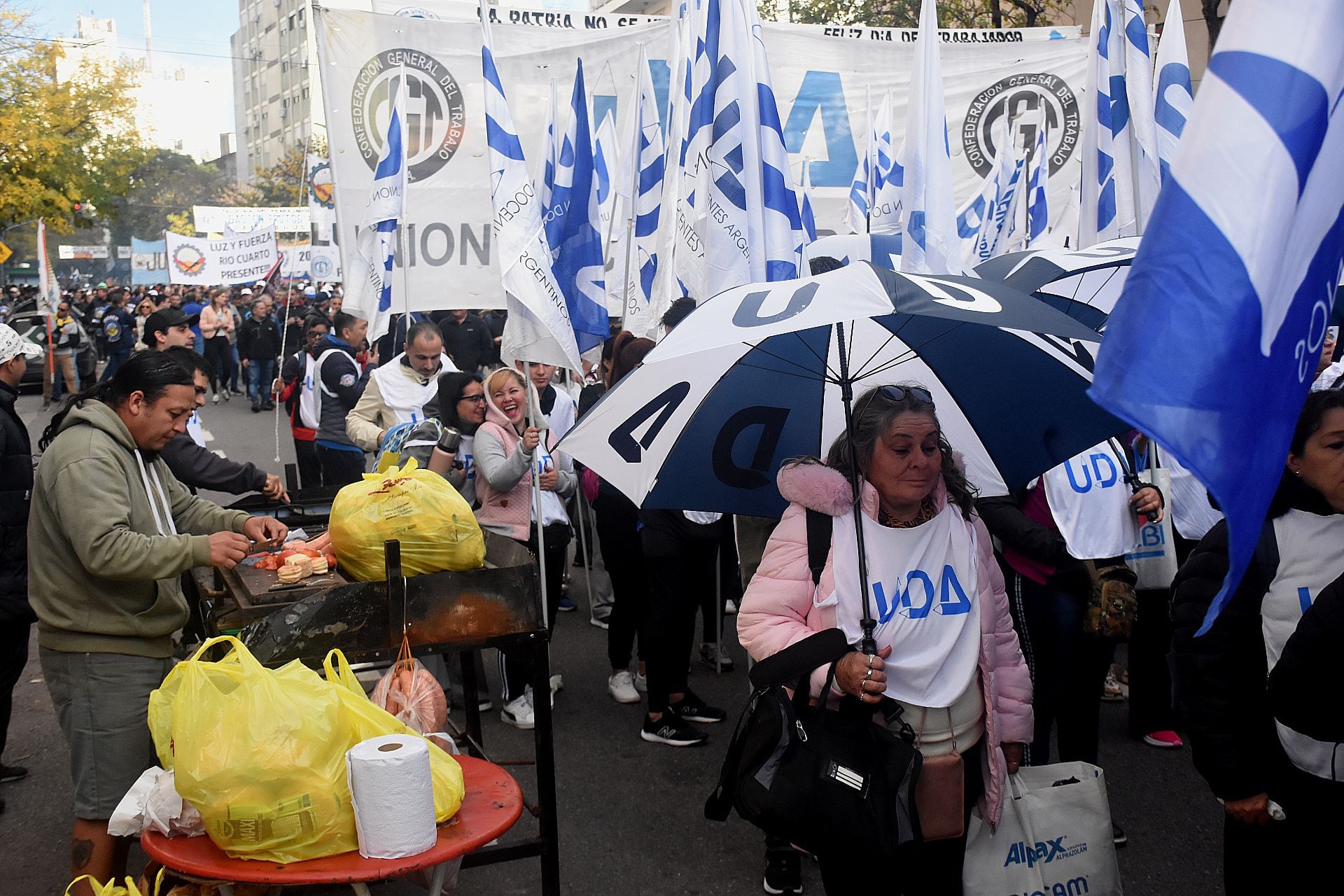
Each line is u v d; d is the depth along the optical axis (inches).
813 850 103.3
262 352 791.1
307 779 94.8
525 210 191.0
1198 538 197.2
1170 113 247.3
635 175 287.3
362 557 130.1
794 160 448.5
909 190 206.4
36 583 131.0
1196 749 104.0
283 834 94.3
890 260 299.9
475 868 164.4
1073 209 379.6
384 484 134.0
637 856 168.4
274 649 119.4
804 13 818.2
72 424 131.6
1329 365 211.9
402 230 288.7
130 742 131.9
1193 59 725.3
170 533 140.9
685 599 209.0
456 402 214.4
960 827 107.8
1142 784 189.3
